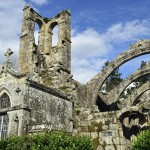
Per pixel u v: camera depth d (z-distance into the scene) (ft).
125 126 64.03
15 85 59.00
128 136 63.77
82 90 89.51
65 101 69.31
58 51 92.73
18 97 57.26
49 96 63.93
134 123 68.95
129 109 60.44
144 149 37.45
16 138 34.71
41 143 33.01
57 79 81.15
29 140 33.88
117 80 159.22
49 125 60.59
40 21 99.09
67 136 35.63
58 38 95.40
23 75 58.44
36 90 60.34
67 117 67.72
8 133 54.65
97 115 63.93
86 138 37.91
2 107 60.59
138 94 98.27
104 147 59.72
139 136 39.17
